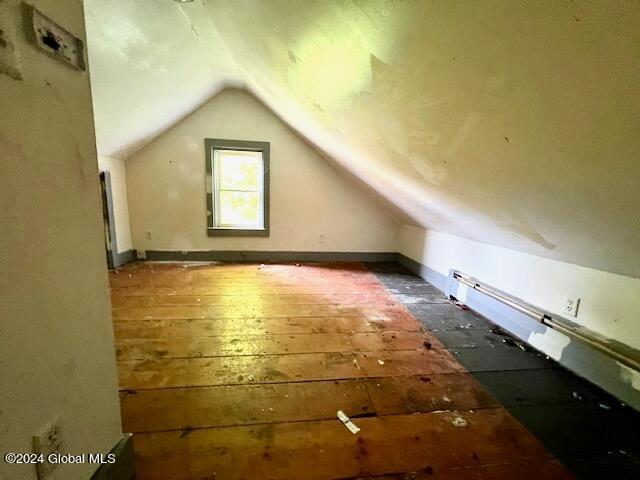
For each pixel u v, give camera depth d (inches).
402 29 27.5
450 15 22.7
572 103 23.5
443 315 84.9
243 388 50.2
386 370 57.1
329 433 41.5
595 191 32.7
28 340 21.3
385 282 115.7
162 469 35.1
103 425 30.0
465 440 41.1
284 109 102.8
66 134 24.4
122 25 60.9
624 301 49.4
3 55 18.6
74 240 25.7
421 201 85.9
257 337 68.1
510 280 75.5
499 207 53.2
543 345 65.1
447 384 53.5
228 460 36.7
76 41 25.2
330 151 109.9
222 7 54.8
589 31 17.6
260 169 137.6
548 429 43.6
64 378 24.9
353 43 34.9
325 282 112.6
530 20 19.3
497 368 59.2
